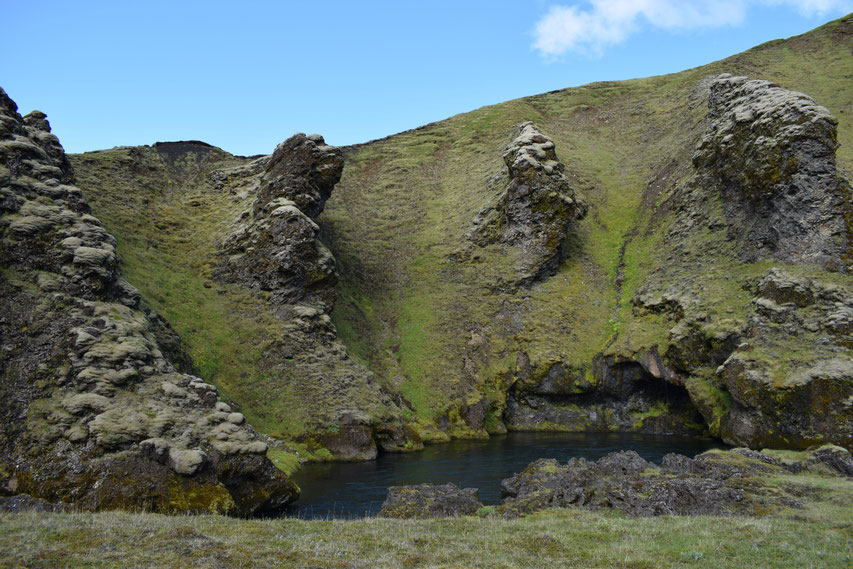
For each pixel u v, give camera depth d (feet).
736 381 118.42
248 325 136.05
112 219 152.66
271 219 153.48
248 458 75.51
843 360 107.86
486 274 190.80
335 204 239.71
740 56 335.47
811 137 141.79
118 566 35.42
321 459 110.32
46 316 82.74
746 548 44.19
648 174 237.86
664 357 146.41
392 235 222.69
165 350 107.76
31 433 66.85
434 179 267.18
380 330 175.32
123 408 73.92
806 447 104.06
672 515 58.29
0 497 56.29
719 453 84.07
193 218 176.45
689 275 160.86
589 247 203.00
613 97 354.54
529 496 66.74
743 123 163.53
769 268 136.87
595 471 75.05
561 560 41.93
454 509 63.82
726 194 168.55
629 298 174.09
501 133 300.20
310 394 122.52
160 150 214.28
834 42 330.34
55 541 39.83
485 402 151.53
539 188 195.00
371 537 47.52
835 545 44.34
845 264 127.95
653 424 152.35
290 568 37.37
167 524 47.52
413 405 146.20
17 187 98.84
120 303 98.84
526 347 165.37
